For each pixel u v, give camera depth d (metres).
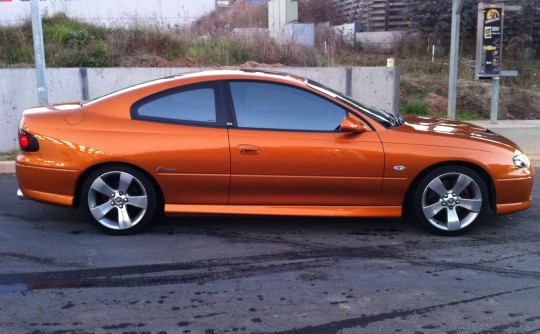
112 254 5.03
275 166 5.24
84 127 5.33
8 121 8.95
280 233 5.62
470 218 5.46
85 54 10.67
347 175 5.28
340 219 6.06
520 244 5.33
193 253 5.07
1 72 8.82
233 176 5.28
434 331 3.73
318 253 5.09
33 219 6.01
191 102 5.42
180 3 18.67
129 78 9.38
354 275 4.61
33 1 8.07
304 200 5.38
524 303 4.14
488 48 8.88
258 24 16.50
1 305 4.07
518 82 13.66
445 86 12.32
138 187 5.39
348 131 5.25
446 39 16.17
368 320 3.88
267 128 5.32
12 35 11.64
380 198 5.39
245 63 10.57
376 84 9.78
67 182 5.33
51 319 3.87
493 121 9.15
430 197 5.46
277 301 4.16
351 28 17.75
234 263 4.85
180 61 11.06
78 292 4.29
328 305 4.10
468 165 5.39
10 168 8.07
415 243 5.34
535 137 8.72
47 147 5.31
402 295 4.26
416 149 5.28
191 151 5.24
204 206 5.41
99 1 17.31
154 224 5.84
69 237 5.46
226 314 3.96
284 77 5.56
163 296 4.23
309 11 20.23
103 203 5.46
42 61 8.25
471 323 3.84
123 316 3.92
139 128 5.31
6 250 5.12
